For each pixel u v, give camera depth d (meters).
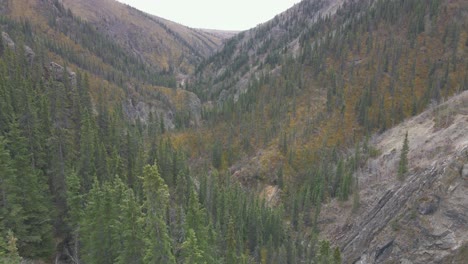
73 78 101.56
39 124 55.31
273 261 77.38
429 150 90.25
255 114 164.75
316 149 135.25
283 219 103.81
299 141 140.88
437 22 168.25
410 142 104.38
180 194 77.12
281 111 158.88
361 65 168.25
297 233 97.12
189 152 147.25
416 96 140.88
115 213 37.50
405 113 134.75
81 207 42.97
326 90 164.38
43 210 41.28
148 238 31.36
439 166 76.38
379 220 82.75
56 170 50.09
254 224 85.94
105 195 37.75
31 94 64.56
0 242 27.84
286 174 128.62
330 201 106.50
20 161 40.53
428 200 71.25
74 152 60.00
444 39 158.62
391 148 111.44
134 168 69.12
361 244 82.44
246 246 84.06
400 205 79.12
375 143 125.00
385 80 154.88
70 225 42.53
